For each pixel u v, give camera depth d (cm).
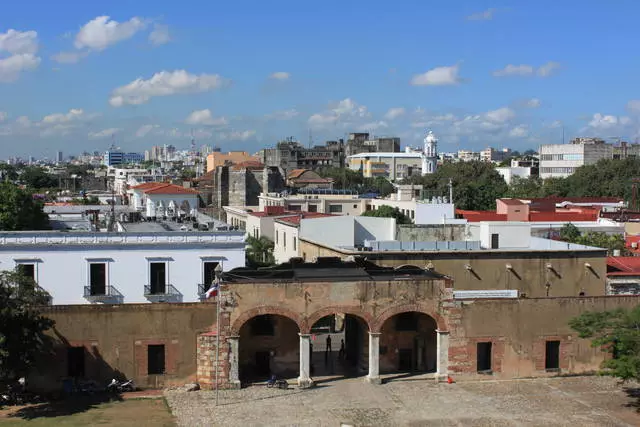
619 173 17200
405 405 4562
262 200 13312
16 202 8056
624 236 9244
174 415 4328
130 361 4819
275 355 5234
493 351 5106
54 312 4712
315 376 5200
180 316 4872
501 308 5106
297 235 7781
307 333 4897
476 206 15100
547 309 5159
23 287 4556
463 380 5069
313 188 16988
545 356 5181
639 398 4722
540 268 5991
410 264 5816
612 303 5212
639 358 4281
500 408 4522
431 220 9606
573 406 4569
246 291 4850
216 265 5869
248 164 17225
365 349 5291
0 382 4597
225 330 4841
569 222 9712
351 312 4947
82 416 4288
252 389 4881
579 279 6044
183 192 9369
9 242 5588
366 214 10894
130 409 4434
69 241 5678
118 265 5709
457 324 5056
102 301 5662
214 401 4609
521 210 10781
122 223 7219
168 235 5834
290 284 4884
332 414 4384
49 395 4691
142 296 5750
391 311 4991
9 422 4172
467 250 6069
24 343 4341
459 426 4212
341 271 5150
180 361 4875
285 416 4338
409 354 5353
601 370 4919
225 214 13475
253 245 8969
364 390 4859
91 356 4766
